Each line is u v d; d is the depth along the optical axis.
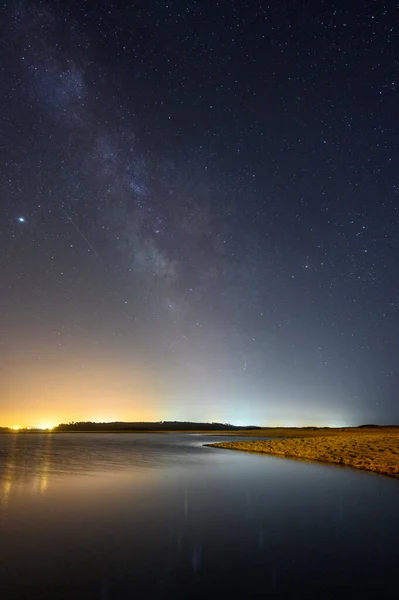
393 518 8.08
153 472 15.51
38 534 6.86
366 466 17.23
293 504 9.39
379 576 5.07
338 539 6.64
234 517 8.12
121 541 6.50
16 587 4.69
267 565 5.45
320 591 4.63
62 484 12.41
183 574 5.11
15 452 26.28
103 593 4.54
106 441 43.66
